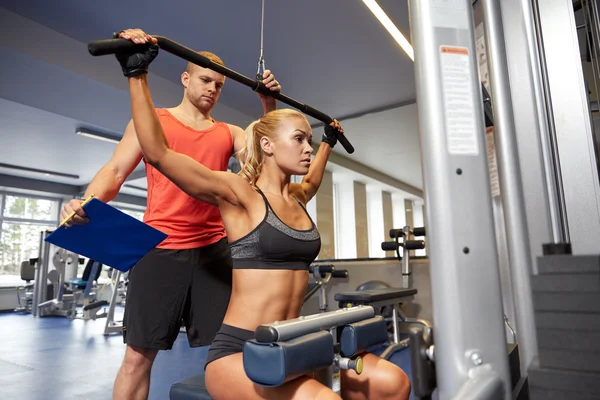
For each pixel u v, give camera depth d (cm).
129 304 136
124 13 327
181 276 139
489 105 65
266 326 79
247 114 515
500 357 46
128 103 429
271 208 102
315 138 560
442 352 47
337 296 283
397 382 101
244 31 349
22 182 825
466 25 52
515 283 49
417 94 51
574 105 85
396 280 374
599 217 80
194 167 95
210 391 97
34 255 874
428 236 49
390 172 692
